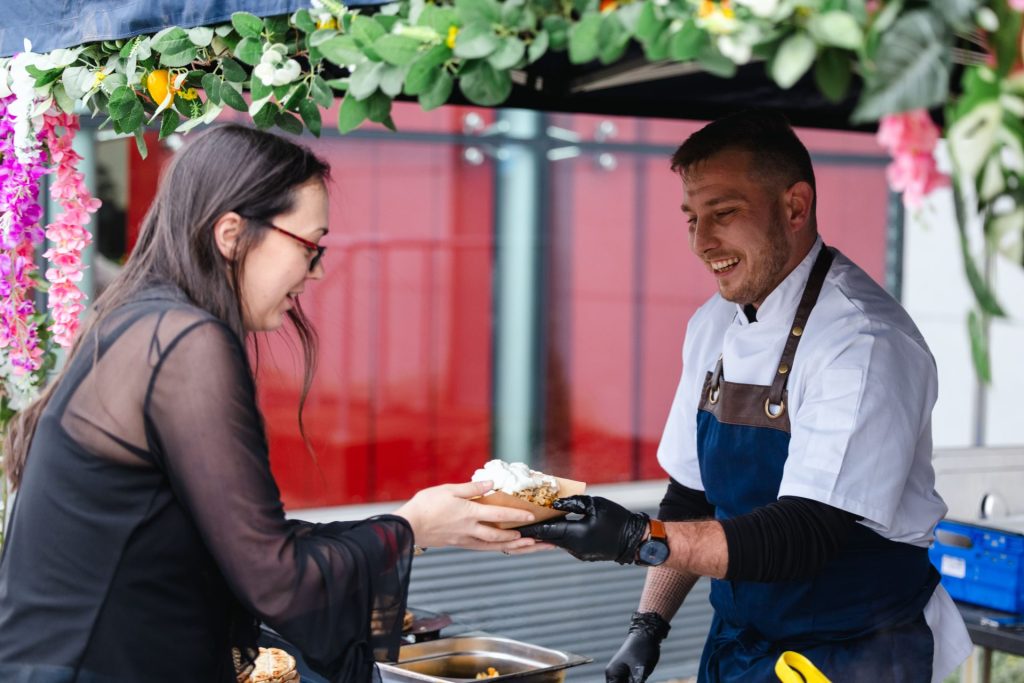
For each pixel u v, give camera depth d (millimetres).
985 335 1052
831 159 8352
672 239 8164
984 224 1063
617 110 3342
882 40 1128
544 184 7730
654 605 2611
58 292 2607
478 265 7625
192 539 1620
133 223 6023
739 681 2389
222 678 1719
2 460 2625
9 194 2529
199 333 1572
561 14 1464
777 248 2270
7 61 2459
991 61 1083
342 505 7273
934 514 2332
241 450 1567
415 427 7551
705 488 2486
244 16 1857
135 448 1581
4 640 1629
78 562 1595
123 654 1591
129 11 2109
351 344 7297
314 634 1583
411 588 5547
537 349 7836
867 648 2270
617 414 8141
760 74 3318
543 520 1925
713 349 2580
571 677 4680
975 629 3016
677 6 1273
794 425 2193
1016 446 3879
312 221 1670
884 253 8516
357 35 1594
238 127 1683
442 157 7457
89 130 5832
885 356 2152
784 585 2311
